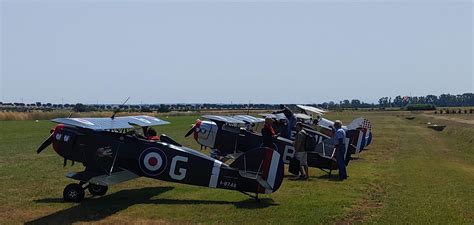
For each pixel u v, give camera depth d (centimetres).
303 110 2227
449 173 1555
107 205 1016
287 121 1712
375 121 6375
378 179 1414
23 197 1090
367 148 2505
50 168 1545
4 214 923
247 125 1617
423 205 1039
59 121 966
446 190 1230
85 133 1091
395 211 977
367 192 1194
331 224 872
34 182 1285
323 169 1509
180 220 891
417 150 2411
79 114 5931
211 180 1062
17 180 1315
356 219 911
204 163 1065
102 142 1084
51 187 1215
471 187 1278
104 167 1078
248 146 1473
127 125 1059
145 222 875
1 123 4644
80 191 1048
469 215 949
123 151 1078
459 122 5125
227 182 1059
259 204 1029
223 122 1509
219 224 865
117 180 1030
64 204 1023
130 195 1127
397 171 1599
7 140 2633
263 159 1050
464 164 1862
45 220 883
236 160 1060
